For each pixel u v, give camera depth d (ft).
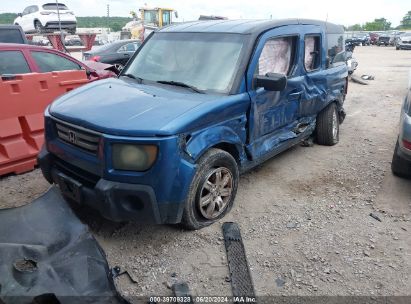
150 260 11.26
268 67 14.88
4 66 18.66
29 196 14.78
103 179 10.89
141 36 63.10
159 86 13.89
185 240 12.17
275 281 10.55
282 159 19.03
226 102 12.47
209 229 12.76
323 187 16.05
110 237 12.25
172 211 11.23
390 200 14.94
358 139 22.40
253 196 15.14
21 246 9.38
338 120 21.71
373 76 49.39
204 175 12.02
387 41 152.66
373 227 13.12
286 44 15.99
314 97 18.10
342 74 21.06
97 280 9.11
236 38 14.29
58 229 10.43
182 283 10.32
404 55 95.09
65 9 61.87
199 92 13.21
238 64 13.58
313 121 19.48
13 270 8.52
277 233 12.70
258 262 11.27
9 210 10.78
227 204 13.51
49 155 12.88
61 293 8.39
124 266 10.98
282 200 14.88
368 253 11.73
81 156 11.41
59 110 12.27
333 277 10.71
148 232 12.52
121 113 11.31
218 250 11.77
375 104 32.17
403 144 14.51
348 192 15.61
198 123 11.39
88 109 11.80
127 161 10.54
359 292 10.18
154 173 10.52
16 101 16.44
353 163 18.60
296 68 16.61
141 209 10.96
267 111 14.79
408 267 11.14
